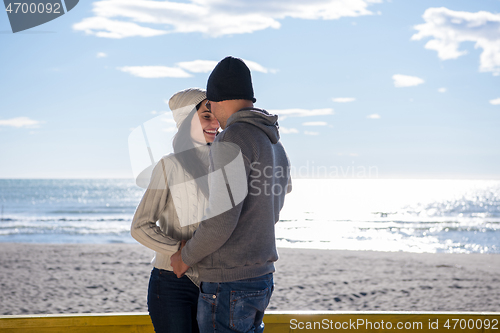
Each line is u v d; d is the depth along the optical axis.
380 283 8.52
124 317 2.08
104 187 76.88
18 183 93.94
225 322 1.41
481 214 34.41
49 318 2.06
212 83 1.52
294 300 7.08
